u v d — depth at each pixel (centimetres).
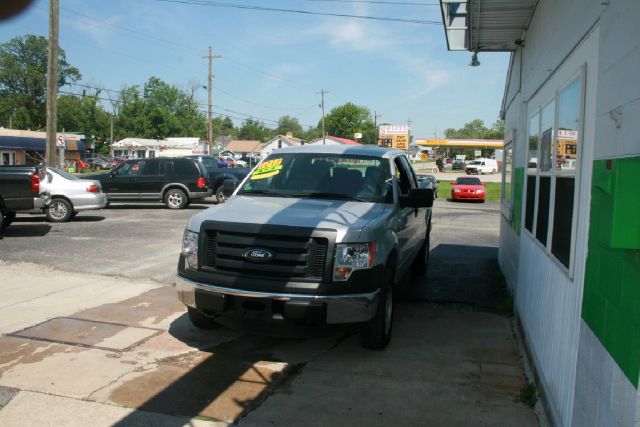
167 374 437
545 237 425
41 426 348
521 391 418
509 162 825
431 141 7294
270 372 448
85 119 9250
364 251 453
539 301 434
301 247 442
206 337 527
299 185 580
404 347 514
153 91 10494
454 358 486
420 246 784
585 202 299
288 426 358
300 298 432
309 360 477
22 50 5972
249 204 524
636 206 211
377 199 558
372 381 432
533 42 568
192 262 479
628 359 214
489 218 1852
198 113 10775
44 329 539
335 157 616
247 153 9612
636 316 207
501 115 1005
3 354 471
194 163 1808
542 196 448
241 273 455
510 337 549
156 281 757
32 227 1291
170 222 1422
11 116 6256
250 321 459
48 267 834
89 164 6350
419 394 410
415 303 682
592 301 269
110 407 377
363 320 450
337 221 465
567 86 362
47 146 1881
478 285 783
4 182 1112
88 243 1062
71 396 392
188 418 364
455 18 763
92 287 716
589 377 271
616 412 228
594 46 296
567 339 326
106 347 493
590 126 300
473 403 396
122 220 1460
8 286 714
